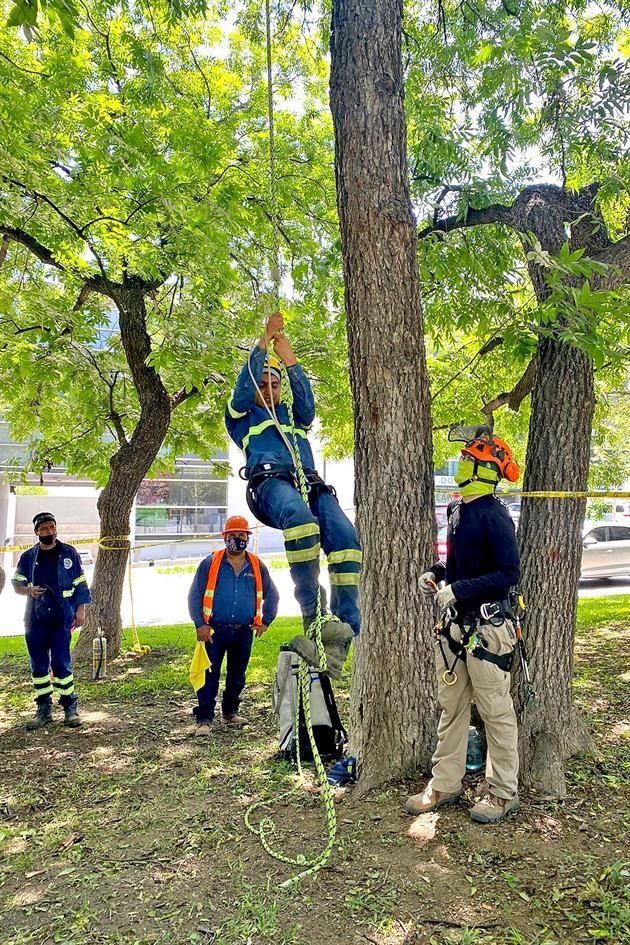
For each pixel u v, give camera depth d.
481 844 3.51
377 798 4.07
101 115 6.40
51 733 5.77
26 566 5.93
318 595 2.54
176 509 25.31
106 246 7.58
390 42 4.18
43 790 4.52
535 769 4.21
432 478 4.37
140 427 8.77
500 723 3.74
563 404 4.65
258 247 8.54
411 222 4.21
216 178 7.71
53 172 6.74
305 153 8.48
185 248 7.19
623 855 3.38
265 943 2.80
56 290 9.72
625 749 4.87
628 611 11.51
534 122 6.20
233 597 5.74
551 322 4.50
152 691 7.17
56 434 10.30
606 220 6.34
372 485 4.28
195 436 10.60
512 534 3.72
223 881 3.30
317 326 9.16
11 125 5.72
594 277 4.84
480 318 6.29
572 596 4.61
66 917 3.04
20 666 8.62
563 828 3.67
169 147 7.53
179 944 2.81
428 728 4.29
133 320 8.46
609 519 18.48
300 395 2.98
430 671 4.30
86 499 25.05
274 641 9.80
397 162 4.17
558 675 4.51
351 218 4.18
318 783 4.46
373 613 4.29
